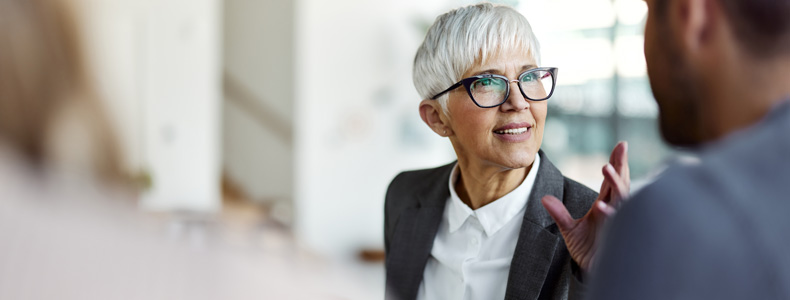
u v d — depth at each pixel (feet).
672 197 1.79
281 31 18.70
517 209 3.92
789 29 1.89
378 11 19.01
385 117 19.33
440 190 4.33
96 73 0.84
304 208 18.15
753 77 1.97
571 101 18.97
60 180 0.83
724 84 2.04
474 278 3.97
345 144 18.72
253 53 19.72
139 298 0.88
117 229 0.88
